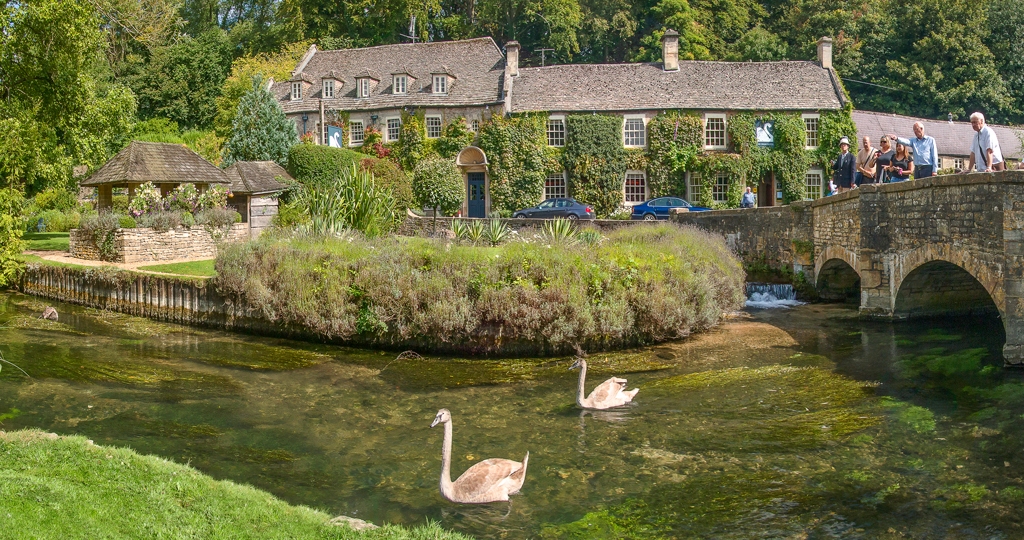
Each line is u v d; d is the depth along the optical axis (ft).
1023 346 39.19
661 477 27.68
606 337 50.39
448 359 48.96
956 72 159.84
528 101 130.00
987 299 56.85
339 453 30.86
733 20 188.24
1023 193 38.42
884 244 54.80
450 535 21.93
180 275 64.80
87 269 71.00
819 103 127.54
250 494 24.09
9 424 34.04
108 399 38.96
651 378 42.70
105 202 92.27
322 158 104.63
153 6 176.14
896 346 47.85
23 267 75.15
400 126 133.80
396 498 26.13
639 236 68.03
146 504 21.86
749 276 80.74
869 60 170.71
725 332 55.72
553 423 34.58
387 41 184.24
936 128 142.61
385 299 51.42
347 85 142.61
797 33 185.68
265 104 130.21
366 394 40.40
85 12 85.30
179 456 30.30
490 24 192.65
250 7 224.33
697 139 126.62
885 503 24.93
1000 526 23.02
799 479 27.17
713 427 33.37
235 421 35.42
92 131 92.48
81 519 20.11
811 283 71.77
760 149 127.13
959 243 43.55
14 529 18.92
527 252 53.21
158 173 87.61
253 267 57.31
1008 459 28.22
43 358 47.98
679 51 172.14
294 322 54.75
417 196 102.73
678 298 53.06
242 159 128.47
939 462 28.22
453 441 32.22
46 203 124.26
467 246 58.23
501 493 25.79
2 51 80.48
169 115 177.58
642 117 128.06
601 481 27.40
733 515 24.35
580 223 94.48
